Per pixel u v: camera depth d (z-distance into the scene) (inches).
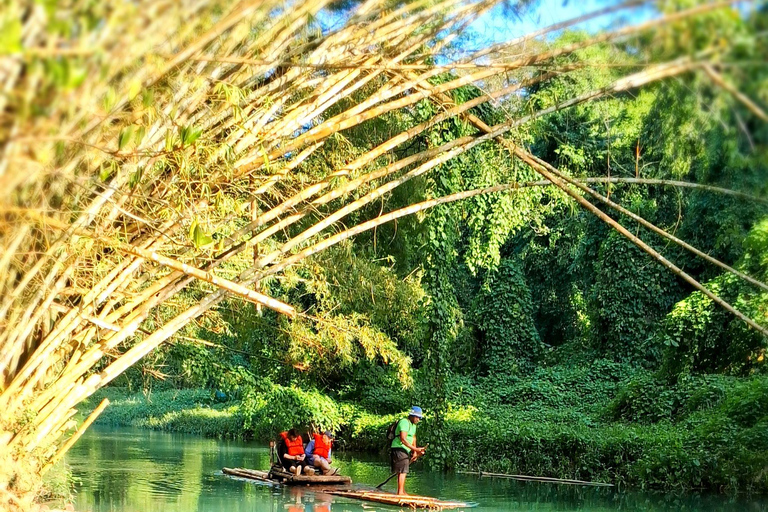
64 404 226.8
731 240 574.6
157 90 175.0
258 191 231.1
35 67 94.3
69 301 235.6
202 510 388.8
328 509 400.5
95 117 146.7
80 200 199.5
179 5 108.3
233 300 490.9
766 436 492.1
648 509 414.0
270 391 627.5
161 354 507.2
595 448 547.2
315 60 207.0
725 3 112.0
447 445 592.4
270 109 216.8
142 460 650.2
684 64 125.8
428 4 207.5
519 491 482.3
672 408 658.2
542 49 203.5
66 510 289.9
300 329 503.8
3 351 206.4
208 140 214.8
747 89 123.4
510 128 237.1
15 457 218.7
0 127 99.3
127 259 222.2
